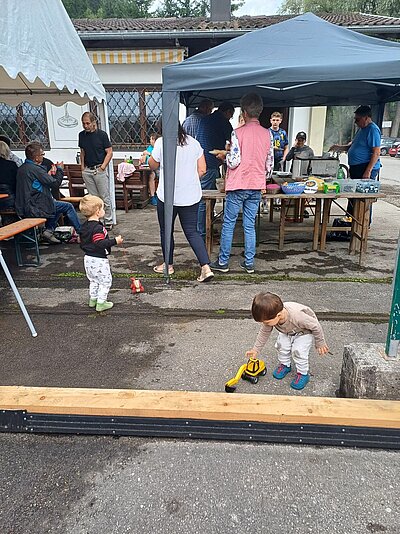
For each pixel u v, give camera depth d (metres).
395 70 3.34
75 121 9.32
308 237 6.15
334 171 5.57
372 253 5.36
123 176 7.84
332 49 3.93
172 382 2.62
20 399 2.21
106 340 3.18
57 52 4.14
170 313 3.63
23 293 4.12
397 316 2.22
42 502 1.79
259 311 2.32
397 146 28.56
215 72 3.60
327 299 3.89
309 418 2.06
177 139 3.91
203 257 4.25
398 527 1.66
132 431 2.17
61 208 5.94
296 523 1.68
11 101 6.83
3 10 3.05
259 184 4.27
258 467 1.96
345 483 1.87
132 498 1.80
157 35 8.34
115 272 4.68
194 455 2.04
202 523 1.68
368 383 2.23
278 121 7.06
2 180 5.55
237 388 2.55
